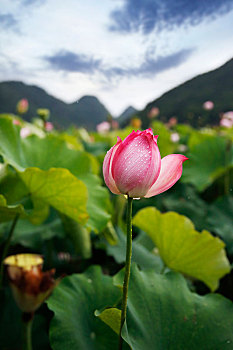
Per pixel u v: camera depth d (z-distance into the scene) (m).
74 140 1.45
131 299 0.54
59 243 1.19
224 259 0.74
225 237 1.11
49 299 0.59
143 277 0.59
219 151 1.58
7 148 0.78
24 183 0.70
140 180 0.37
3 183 0.72
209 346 0.51
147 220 0.77
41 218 0.78
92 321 0.60
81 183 0.64
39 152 0.87
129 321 0.50
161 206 1.48
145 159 0.37
